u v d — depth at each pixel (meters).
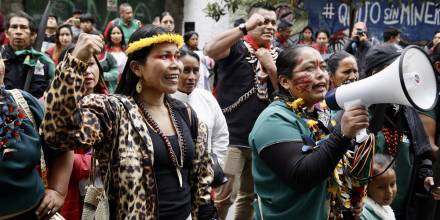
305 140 3.11
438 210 4.57
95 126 2.77
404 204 4.35
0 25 7.17
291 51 3.29
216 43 5.18
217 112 5.04
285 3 13.73
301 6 14.24
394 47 4.14
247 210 5.48
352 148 3.35
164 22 10.03
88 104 2.83
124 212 2.82
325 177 2.91
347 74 4.49
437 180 4.23
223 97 5.41
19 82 5.63
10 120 2.72
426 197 4.33
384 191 3.81
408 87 2.60
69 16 12.62
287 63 3.29
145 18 13.73
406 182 4.27
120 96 2.97
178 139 3.05
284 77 3.32
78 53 2.67
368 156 3.27
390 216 3.89
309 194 3.10
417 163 4.29
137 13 13.58
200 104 4.96
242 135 5.31
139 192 2.83
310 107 3.35
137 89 3.07
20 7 11.88
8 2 11.76
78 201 3.88
